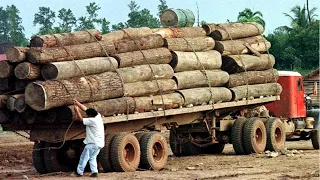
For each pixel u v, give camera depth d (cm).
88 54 1980
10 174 2069
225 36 2506
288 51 6881
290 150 2753
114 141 1991
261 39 2688
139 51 2145
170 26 2486
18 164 2462
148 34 2236
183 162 2298
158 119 2209
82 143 2064
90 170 2073
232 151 2803
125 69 2062
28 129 1989
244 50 2578
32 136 1986
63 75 1881
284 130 2647
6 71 1903
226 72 2481
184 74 2280
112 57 2055
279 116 2814
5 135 3906
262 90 2620
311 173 1927
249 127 2500
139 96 2103
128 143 2019
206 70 2397
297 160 2303
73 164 2128
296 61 6819
